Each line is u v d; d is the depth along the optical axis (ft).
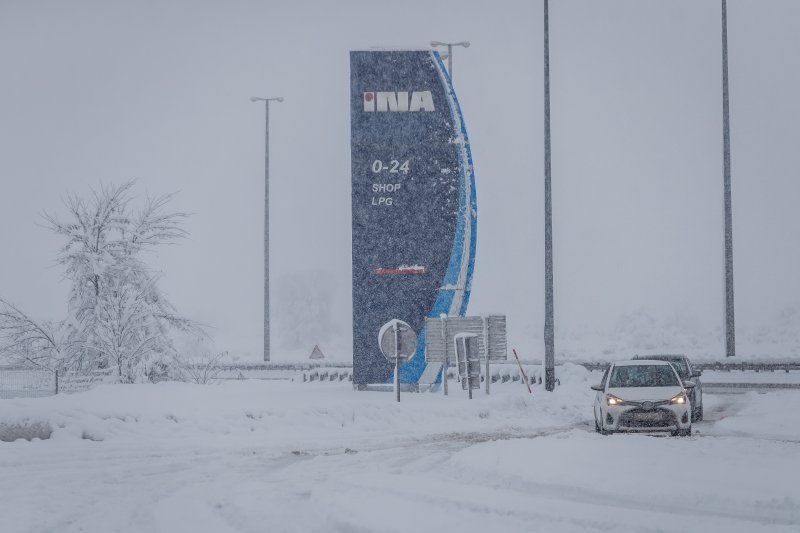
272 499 73.61
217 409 129.29
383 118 188.65
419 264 186.19
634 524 56.95
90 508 71.92
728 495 64.13
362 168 188.14
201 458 101.30
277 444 114.01
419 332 185.06
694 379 145.89
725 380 226.17
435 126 188.44
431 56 189.67
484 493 71.10
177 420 123.85
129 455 102.47
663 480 71.26
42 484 82.38
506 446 97.09
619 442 96.89
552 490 71.00
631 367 127.95
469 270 186.39
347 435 125.08
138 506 72.74
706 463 79.87
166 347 183.62
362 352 184.14
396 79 188.96
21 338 182.09
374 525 59.41
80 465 95.35
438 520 60.59
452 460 89.30
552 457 86.17
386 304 185.37
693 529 55.36
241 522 64.54
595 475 74.54
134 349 180.34
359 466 95.09
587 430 135.54
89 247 185.37
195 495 77.46
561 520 59.62
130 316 181.57
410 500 69.26
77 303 184.14
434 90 189.16
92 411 119.85
